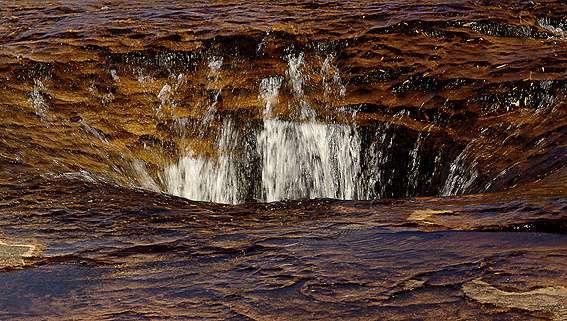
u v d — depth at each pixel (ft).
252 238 15.88
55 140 25.14
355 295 12.40
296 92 28.96
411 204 18.12
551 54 28.66
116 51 30.45
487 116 25.48
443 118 26.17
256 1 37.37
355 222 16.71
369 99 27.99
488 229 15.17
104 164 24.80
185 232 16.56
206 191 27.27
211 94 29.01
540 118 24.27
